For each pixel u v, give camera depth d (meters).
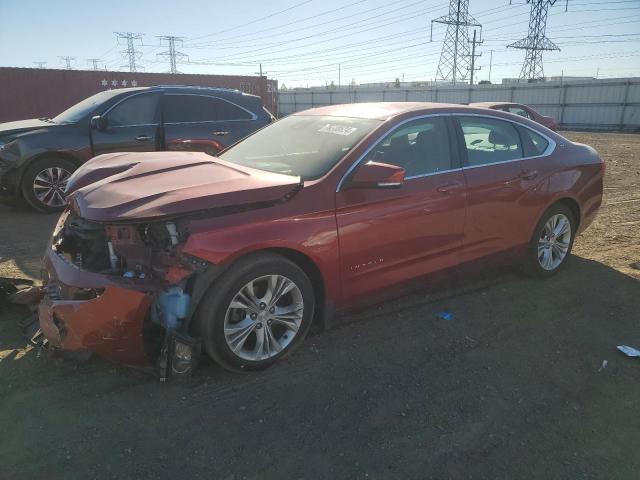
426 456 2.59
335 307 3.58
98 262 3.22
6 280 4.08
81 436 2.66
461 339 3.77
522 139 4.68
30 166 7.32
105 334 2.85
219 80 19.42
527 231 4.64
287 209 3.21
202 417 2.84
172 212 2.86
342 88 56.34
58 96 16.34
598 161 5.23
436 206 3.90
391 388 3.15
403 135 3.87
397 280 3.84
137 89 8.00
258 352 3.22
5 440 2.61
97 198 3.14
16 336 3.59
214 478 2.41
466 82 56.16
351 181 3.43
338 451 2.61
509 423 2.86
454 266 4.19
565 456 2.62
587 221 5.21
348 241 3.46
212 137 8.16
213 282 3.00
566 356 3.57
